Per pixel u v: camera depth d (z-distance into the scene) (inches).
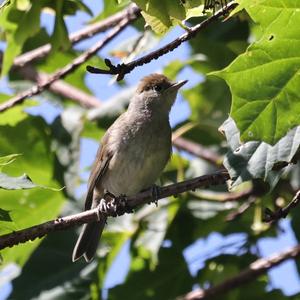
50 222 323.0
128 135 469.7
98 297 493.4
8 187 288.4
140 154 468.1
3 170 498.3
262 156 315.9
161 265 503.5
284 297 498.3
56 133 516.7
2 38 521.0
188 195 481.7
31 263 493.7
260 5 271.0
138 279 505.0
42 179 506.3
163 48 303.1
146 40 423.8
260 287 500.4
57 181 500.7
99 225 466.6
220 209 485.1
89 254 464.4
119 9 468.4
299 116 288.8
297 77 282.0
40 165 508.1
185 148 510.6
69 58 577.6
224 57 532.7
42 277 491.8
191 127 509.4
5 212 315.6
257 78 282.4
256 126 289.6
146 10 293.0
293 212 479.2
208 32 476.4
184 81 492.1
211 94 549.0
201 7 304.3
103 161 472.4
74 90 563.2
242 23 463.8
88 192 472.1
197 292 471.5
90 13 382.6
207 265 504.7
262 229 490.0
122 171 469.7
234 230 509.4
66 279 490.6
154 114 477.7
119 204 351.3
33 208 472.7
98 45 426.6
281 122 289.6
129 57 427.2
